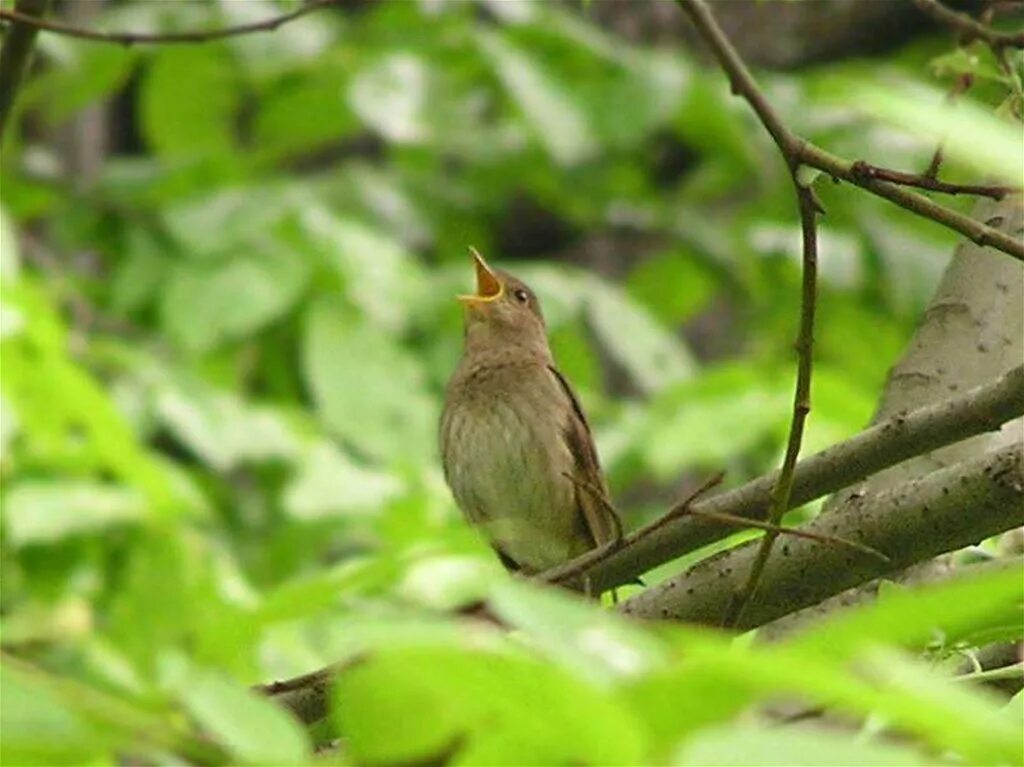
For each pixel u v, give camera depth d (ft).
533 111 47.39
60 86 49.24
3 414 27.96
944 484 20.04
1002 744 8.57
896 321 51.26
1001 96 23.90
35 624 29.12
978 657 18.10
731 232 54.60
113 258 46.39
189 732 9.23
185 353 41.65
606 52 49.67
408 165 56.03
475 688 8.14
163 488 30.48
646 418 38.60
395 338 43.65
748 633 21.68
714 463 38.55
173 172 47.09
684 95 48.75
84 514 31.09
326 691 18.52
